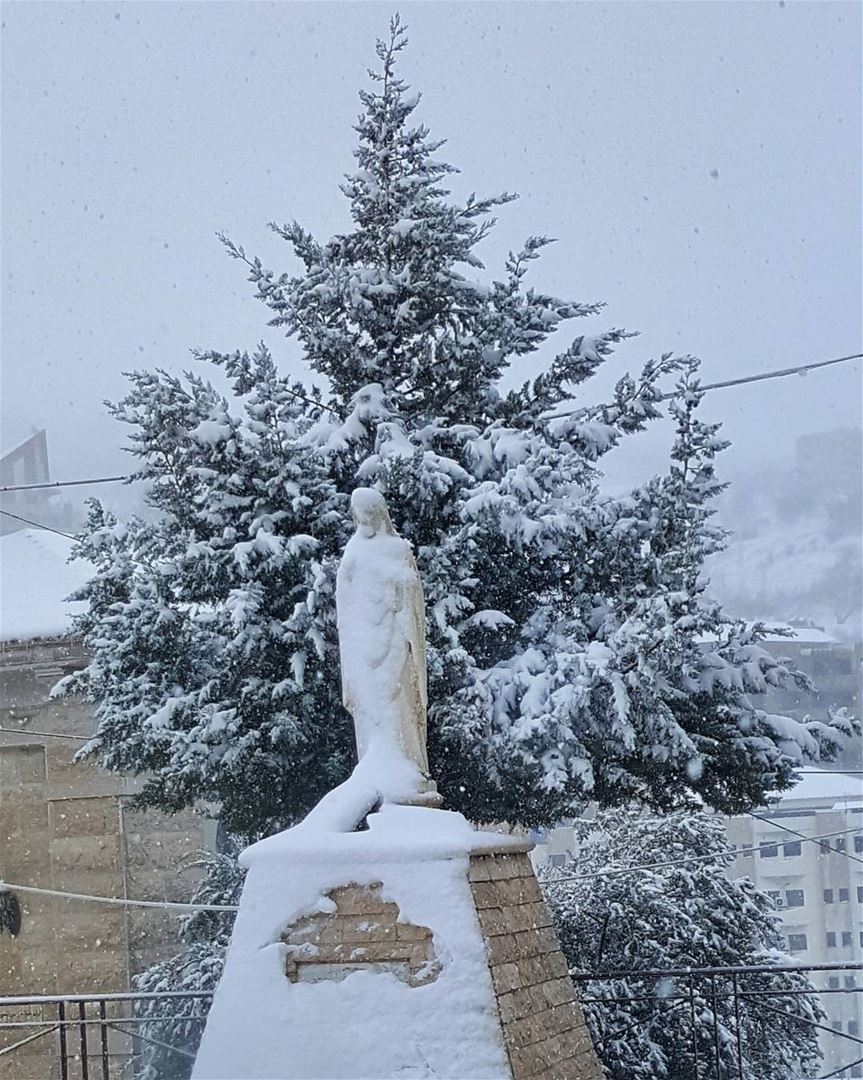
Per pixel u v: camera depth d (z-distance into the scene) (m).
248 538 15.39
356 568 10.93
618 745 14.30
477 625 14.94
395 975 9.52
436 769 14.88
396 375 17.06
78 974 22.42
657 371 16.19
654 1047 17.64
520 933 10.23
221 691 14.99
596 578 15.62
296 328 16.80
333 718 15.12
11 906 22.81
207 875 22.19
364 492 11.02
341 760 15.22
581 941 19.03
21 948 22.72
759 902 20.83
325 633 14.73
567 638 14.72
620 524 15.05
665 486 15.41
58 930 22.61
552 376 17.05
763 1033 18.95
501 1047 9.23
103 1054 13.61
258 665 14.77
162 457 15.78
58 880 22.69
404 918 9.58
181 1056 19.17
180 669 15.16
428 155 17.23
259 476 15.49
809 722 15.80
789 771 15.36
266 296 16.73
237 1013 9.59
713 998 13.20
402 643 10.80
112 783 22.59
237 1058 9.47
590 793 14.95
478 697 13.98
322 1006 9.49
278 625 14.57
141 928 22.55
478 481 15.74
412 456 15.05
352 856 9.78
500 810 15.41
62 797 22.77
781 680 15.47
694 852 20.73
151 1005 19.62
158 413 15.51
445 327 17.12
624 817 21.14
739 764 15.22
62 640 22.89
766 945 20.95
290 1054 9.39
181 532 15.81
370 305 16.64
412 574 10.98
